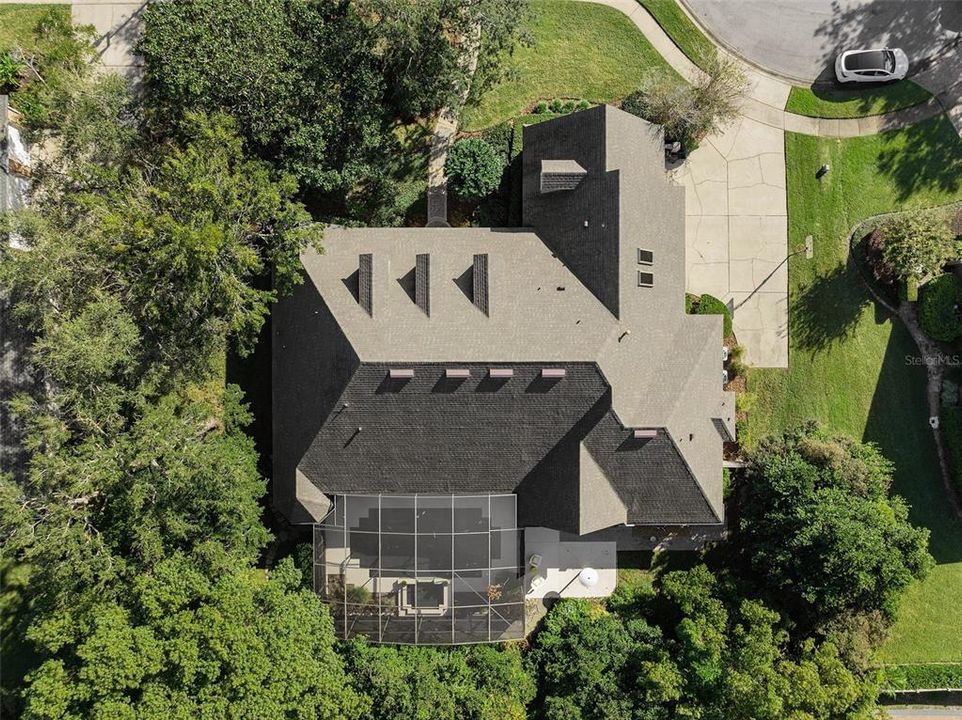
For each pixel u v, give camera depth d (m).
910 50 35.31
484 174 31.80
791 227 35.41
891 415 35.16
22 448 30.45
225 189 26.89
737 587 31.11
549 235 30.45
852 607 30.47
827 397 35.22
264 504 33.25
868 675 29.83
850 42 35.28
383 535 30.09
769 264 35.38
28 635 25.38
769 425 35.12
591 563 34.25
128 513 27.14
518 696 29.89
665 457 29.19
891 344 35.28
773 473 31.44
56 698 23.84
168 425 27.33
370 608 30.38
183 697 24.58
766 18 35.22
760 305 35.34
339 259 29.58
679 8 35.16
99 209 25.97
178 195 26.80
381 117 32.25
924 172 35.34
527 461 29.56
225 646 24.59
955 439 34.28
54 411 28.70
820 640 31.12
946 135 35.34
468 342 27.52
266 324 33.38
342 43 28.70
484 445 29.25
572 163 29.59
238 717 24.55
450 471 29.75
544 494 29.66
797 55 35.34
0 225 26.56
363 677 28.94
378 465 29.48
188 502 27.77
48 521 26.53
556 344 27.72
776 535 31.20
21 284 26.92
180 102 27.94
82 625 25.31
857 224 35.34
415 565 30.09
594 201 29.28
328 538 30.33
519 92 34.69
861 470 31.30
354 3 30.94
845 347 35.25
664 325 30.38
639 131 30.45
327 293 28.53
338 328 27.75
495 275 28.20
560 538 34.22
